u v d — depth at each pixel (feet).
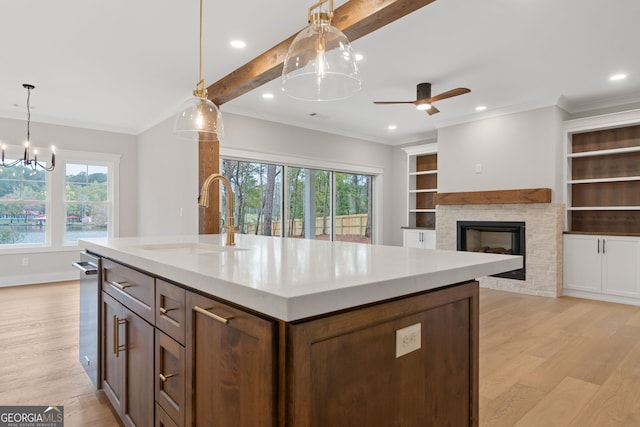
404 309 3.64
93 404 7.03
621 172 15.90
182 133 10.63
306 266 4.11
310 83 8.09
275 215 19.57
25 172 18.12
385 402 3.49
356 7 8.16
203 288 3.61
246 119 17.88
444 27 9.94
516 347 10.00
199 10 8.97
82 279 8.11
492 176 17.67
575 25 9.80
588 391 7.61
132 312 5.61
